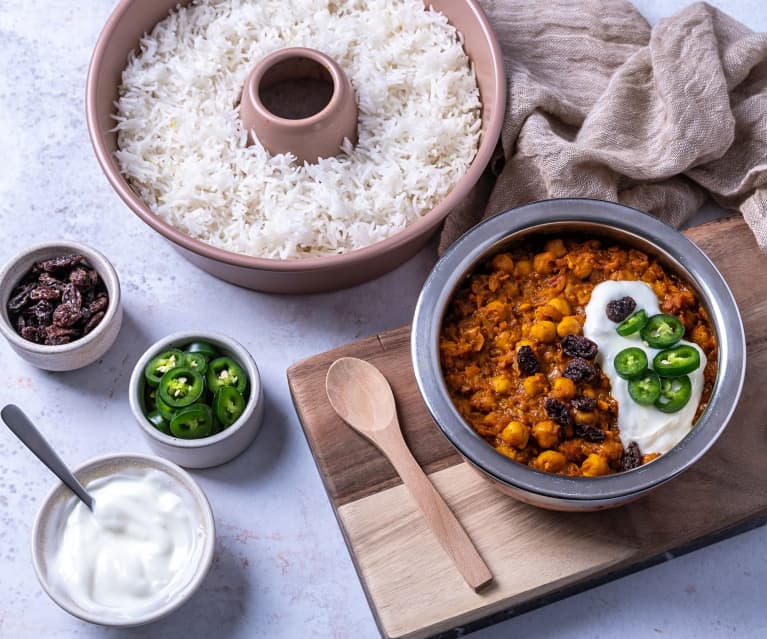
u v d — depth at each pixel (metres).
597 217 0.77
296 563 0.81
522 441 0.74
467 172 0.80
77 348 0.80
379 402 0.79
